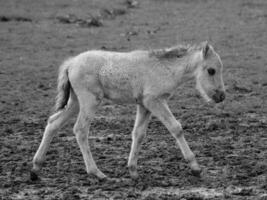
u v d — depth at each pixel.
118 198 17.58
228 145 24.00
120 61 19.77
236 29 54.41
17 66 41.12
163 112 19.41
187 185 18.86
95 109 19.73
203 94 20.27
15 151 23.42
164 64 19.75
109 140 25.02
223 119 28.66
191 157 19.33
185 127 27.14
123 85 19.70
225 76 37.97
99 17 59.16
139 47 47.22
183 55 20.02
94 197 17.70
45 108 31.34
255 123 27.92
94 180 19.44
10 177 19.89
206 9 65.25
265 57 43.47
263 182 19.11
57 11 63.28
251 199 17.36
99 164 21.45
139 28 55.44
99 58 19.78
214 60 20.09
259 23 57.19
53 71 40.03
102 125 27.64
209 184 18.92
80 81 19.52
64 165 21.31
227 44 48.38
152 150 23.36
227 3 68.56
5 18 59.16
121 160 21.97
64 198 17.50
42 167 21.05
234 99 32.62
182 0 70.44
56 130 19.75
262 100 32.31
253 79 37.06
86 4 67.12
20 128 27.30
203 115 29.59
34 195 17.92
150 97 19.42
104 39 50.72
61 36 51.81
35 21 58.75
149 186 18.78
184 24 57.25
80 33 53.12
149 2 69.75
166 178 19.66
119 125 27.61
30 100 32.97
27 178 19.72
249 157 22.20
